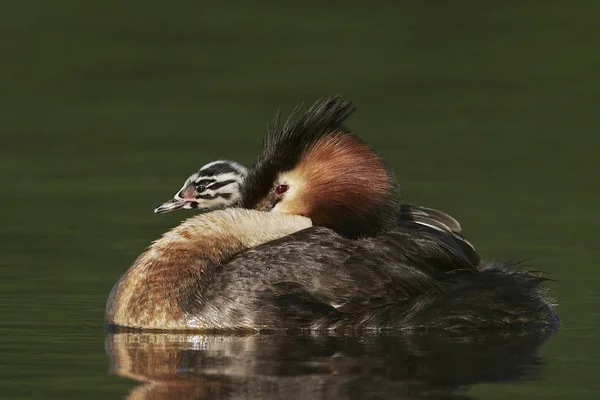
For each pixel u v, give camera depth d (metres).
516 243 17.56
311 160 14.10
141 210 19.48
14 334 13.04
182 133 24.28
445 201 19.75
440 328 13.34
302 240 13.87
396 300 13.63
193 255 13.80
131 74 29.05
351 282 13.55
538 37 32.28
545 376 11.21
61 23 33.28
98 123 25.19
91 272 16.03
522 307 13.57
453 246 14.52
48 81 28.36
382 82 28.19
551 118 25.53
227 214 14.25
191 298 13.49
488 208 19.42
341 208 13.96
